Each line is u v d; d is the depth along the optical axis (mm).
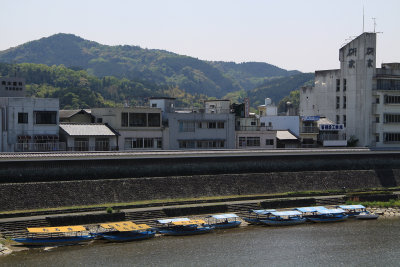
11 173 70625
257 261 57188
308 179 94000
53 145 86688
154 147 98562
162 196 78500
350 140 125188
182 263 55500
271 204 79688
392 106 126562
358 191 91750
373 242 65812
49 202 69688
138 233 63875
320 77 135125
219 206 75500
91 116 103062
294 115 128500
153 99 108938
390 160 106562
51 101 88312
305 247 63031
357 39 125250
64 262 54062
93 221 65938
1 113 83812
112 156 78625
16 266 52219
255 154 92375
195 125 103438
